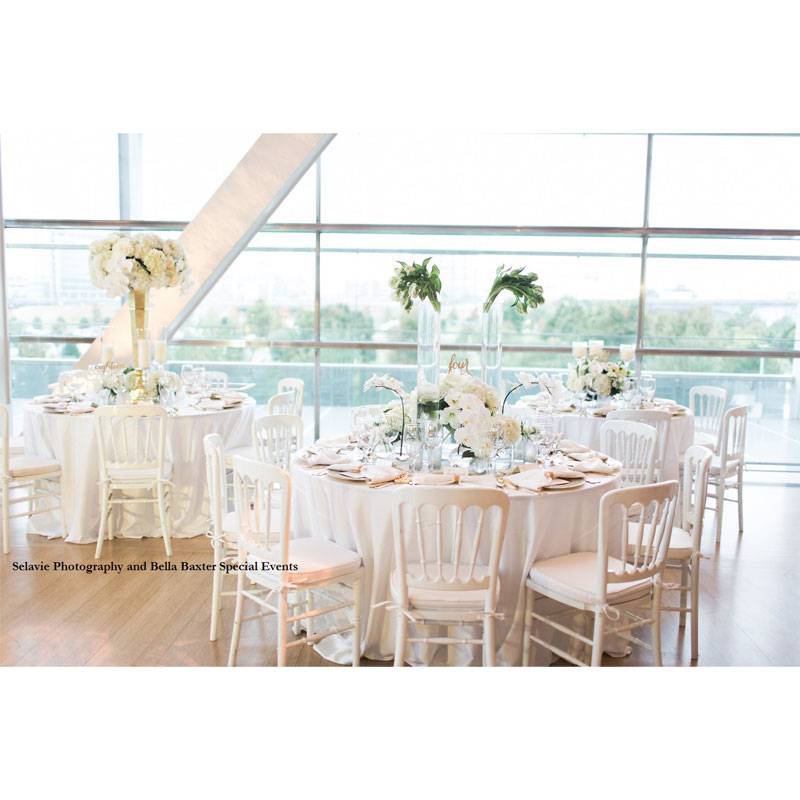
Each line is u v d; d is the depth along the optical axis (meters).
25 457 4.90
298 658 3.41
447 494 2.69
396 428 3.53
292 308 7.25
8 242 7.20
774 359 7.06
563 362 7.17
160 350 5.40
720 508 5.12
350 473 3.31
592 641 3.04
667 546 3.02
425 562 2.96
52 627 3.70
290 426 4.26
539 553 3.19
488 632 2.89
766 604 4.11
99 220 7.20
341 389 7.34
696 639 3.44
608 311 7.15
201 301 7.19
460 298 7.18
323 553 3.18
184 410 5.16
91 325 7.37
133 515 5.03
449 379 3.49
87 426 4.76
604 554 2.84
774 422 7.16
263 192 6.51
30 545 4.87
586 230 7.01
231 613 3.88
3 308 7.03
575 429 5.38
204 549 4.84
